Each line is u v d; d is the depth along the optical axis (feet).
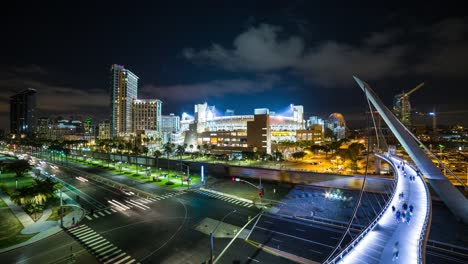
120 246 117.29
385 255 75.56
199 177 283.38
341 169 317.01
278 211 164.45
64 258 107.65
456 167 325.83
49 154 539.70
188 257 106.83
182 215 157.17
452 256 107.65
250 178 268.82
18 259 107.34
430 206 108.99
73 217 146.72
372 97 171.32
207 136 596.70
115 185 242.17
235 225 141.08
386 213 107.76
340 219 149.28
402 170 199.31
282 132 629.92
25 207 166.50
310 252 110.11
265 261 102.99
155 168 349.00
